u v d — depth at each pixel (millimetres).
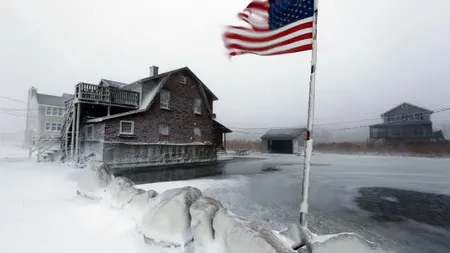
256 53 3980
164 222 2895
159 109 18906
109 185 4609
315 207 6496
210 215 2754
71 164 13648
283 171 14766
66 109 18578
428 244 4172
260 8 4059
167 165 18594
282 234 2873
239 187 9203
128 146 16703
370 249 2088
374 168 16719
